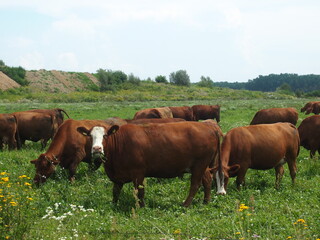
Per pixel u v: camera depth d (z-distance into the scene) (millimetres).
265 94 106500
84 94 84438
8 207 6332
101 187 9750
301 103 58562
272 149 9773
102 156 7918
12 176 10133
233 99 87312
